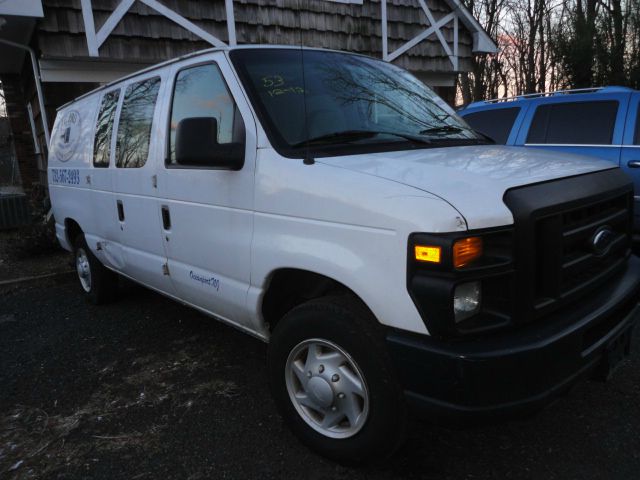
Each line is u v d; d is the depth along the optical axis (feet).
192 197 10.13
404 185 6.93
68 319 15.74
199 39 26.11
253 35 27.63
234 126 9.17
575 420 9.20
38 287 19.63
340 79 10.29
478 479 7.84
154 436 9.37
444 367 6.38
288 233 8.18
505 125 20.56
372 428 7.39
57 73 23.59
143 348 13.29
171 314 15.70
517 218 6.52
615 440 8.59
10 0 20.24
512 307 6.57
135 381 11.51
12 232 30.35
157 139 11.13
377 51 32.27
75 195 15.89
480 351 6.31
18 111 34.76
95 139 14.43
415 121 10.37
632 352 11.55
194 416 9.97
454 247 6.19
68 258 23.38
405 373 6.77
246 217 8.93
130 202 12.39
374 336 7.15
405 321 6.68
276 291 9.12
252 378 11.41
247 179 8.82
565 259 7.30
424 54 34.50
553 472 7.91
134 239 12.59
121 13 23.84
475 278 6.34
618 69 44.21
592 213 7.81
